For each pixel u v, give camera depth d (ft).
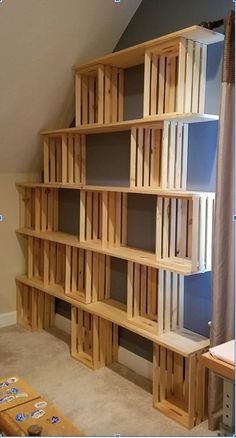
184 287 8.16
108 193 8.98
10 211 11.76
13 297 12.07
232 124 6.76
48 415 5.35
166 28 8.37
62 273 11.39
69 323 11.39
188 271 7.00
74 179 10.47
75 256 10.27
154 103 8.00
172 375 8.04
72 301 9.74
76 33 8.93
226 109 6.67
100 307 9.35
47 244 11.00
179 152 7.79
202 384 7.35
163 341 7.54
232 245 6.93
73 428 5.12
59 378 8.86
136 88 9.05
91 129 9.24
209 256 7.30
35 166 11.92
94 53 9.66
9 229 11.80
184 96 7.30
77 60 9.59
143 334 7.89
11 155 11.07
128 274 8.38
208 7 7.48
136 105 9.08
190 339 7.66
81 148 10.51
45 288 10.81
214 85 7.45
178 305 8.09
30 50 8.72
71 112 10.92
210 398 7.13
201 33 6.96
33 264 11.82
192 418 7.23
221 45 7.29
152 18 8.70
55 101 10.28
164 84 8.12
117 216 9.16
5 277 11.86
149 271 8.66
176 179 7.81
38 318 11.63
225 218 6.85
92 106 10.16
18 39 8.38
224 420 5.21
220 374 5.07
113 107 9.24
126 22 9.28
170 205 7.78
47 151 11.05
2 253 11.73
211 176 7.54
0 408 5.47
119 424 7.30
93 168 10.36
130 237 9.30
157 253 7.75
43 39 8.64
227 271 6.95
